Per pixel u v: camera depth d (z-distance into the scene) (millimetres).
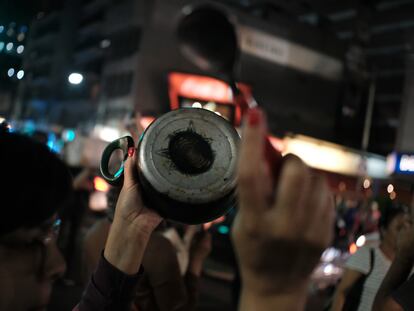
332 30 49781
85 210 6254
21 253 925
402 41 46688
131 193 1044
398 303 1468
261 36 35125
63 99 57906
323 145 35000
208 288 8500
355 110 40281
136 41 34031
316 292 9047
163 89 33438
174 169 966
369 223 12352
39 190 880
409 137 30766
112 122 36281
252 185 546
